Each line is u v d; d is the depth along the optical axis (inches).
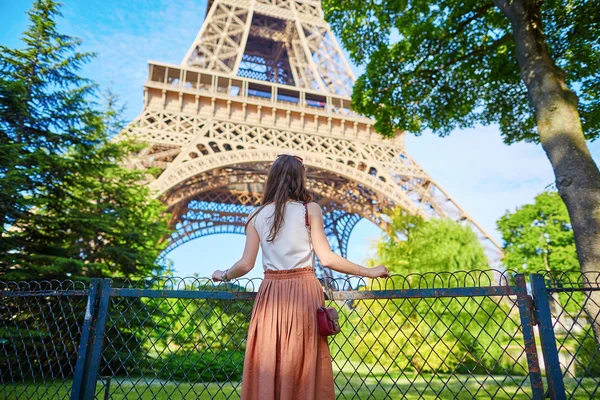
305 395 101.5
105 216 692.7
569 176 324.8
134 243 757.9
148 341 488.4
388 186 1248.8
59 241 641.6
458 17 494.9
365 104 557.6
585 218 310.0
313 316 108.7
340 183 1601.9
